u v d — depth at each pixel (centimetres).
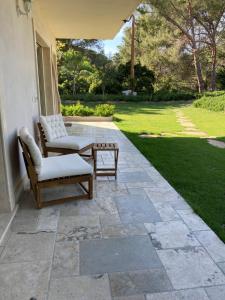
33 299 175
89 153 511
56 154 506
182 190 346
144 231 251
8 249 224
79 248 226
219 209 297
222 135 767
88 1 499
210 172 426
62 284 188
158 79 2111
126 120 1054
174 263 209
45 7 537
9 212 277
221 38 1791
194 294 180
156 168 438
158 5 1620
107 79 1970
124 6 531
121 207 298
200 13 1756
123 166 443
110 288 184
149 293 181
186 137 728
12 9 319
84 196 314
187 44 1875
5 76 283
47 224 261
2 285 187
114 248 227
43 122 439
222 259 213
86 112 1010
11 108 303
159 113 1345
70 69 1934
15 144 315
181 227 258
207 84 2120
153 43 1906
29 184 356
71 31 782
